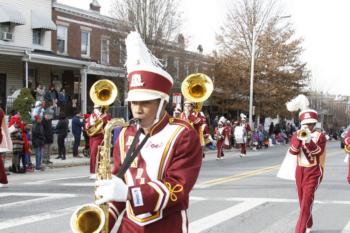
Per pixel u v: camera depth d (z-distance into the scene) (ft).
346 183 42.88
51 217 25.61
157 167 9.85
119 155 10.52
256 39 115.85
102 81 33.30
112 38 91.86
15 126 45.16
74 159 58.59
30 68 83.76
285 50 119.44
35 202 29.96
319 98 236.63
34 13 83.97
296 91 121.60
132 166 10.05
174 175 9.66
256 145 98.99
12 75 80.07
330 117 265.54
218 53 122.42
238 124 95.35
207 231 23.30
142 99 9.78
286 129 138.00
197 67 113.50
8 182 39.11
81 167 53.26
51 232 22.39
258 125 112.37
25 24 81.82
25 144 45.85
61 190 34.96
